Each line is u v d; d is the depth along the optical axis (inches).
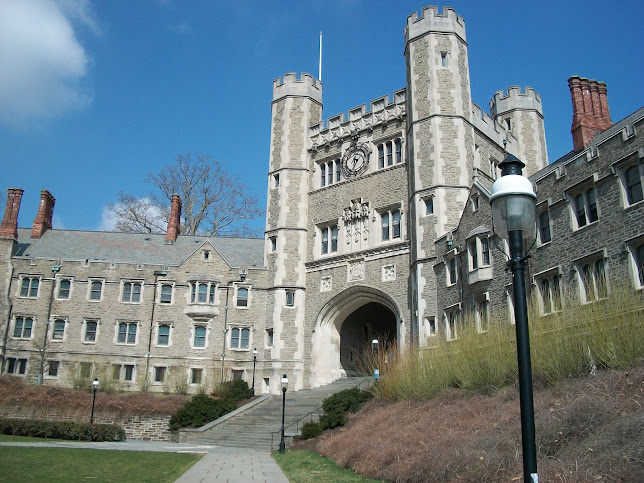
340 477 562.9
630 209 676.1
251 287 1540.4
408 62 1390.3
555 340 636.1
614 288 606.2
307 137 1605.6
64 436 1038.4
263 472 620.4
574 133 1018.1
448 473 465.1
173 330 1515.7
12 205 1600.6
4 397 1227.2
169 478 553.0
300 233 1535.4
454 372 797.2
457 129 1283.2
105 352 1494.8
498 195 298.4
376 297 1366.9
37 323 1509.6
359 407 1008.2
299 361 1451.8
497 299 932.6
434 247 1203.9
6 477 493.7
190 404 1210.0
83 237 1715.1
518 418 547.5
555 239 801.6
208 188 2268.7
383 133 1446.9
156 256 1649.9
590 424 467.2
